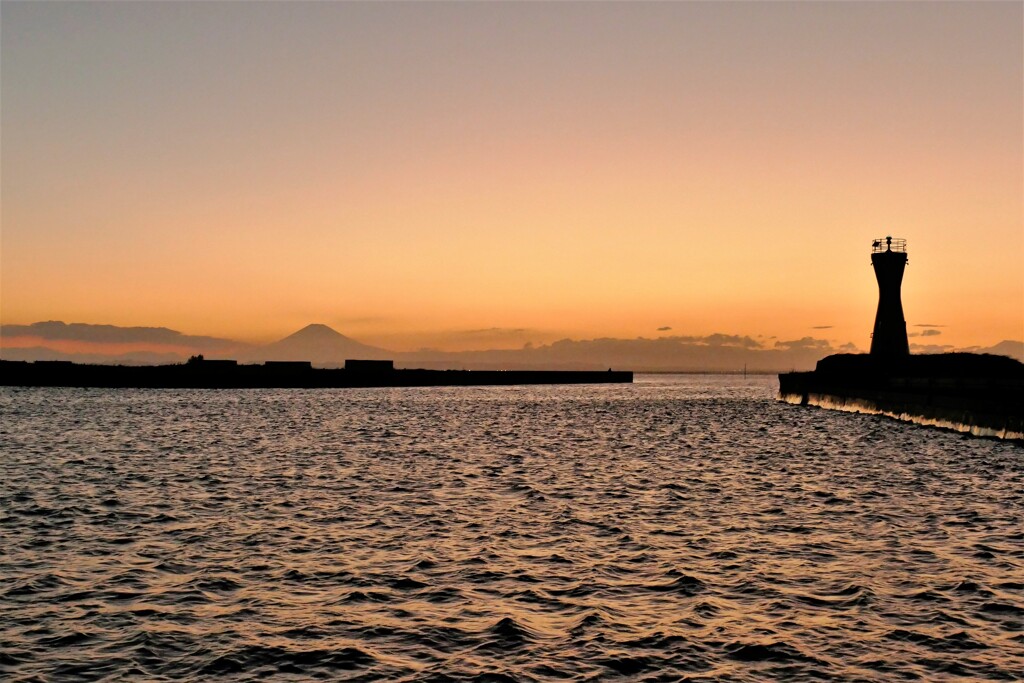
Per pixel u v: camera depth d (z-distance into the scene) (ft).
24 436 191.11
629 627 57.11
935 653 52.34
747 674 49.42
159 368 506.48
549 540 82.53
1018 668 50.11
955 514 96.73
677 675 49.29
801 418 276.21
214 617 59.11
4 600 62.34
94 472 129.90
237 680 48.62
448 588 66.08
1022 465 141.49
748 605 61.67
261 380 504.02
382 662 51.26
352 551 77.77
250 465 139.95
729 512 97.96
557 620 58.70
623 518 94.02
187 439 186.09
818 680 48.57
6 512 95.35
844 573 70.08
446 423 247.91
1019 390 241.35
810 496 109.91
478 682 48.37
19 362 504.84
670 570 71.15
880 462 148.25
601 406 361.30
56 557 75.10
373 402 364.58
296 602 62.54
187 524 89.56
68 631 56.08
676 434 213.66
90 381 473.67
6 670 49.62
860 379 327.67
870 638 54.90
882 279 333.62
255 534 84.74
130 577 68.85
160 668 50.24
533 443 186.60
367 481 122.11
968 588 65.51
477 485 119.03
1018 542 81.76
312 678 48.96
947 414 209.87
